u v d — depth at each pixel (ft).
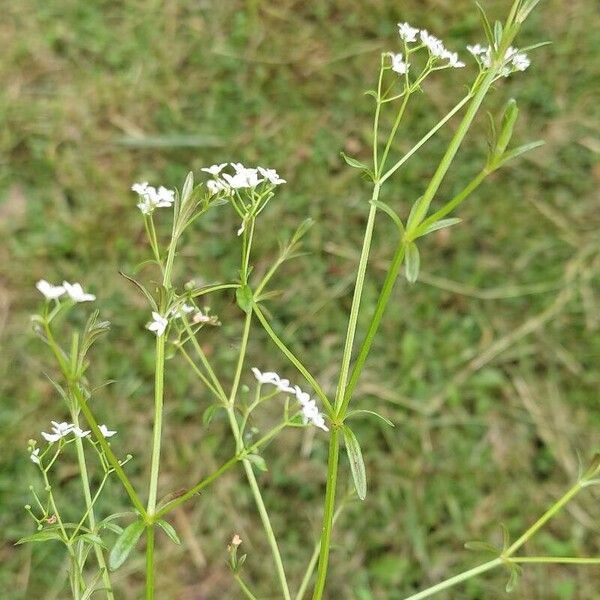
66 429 0.48
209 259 1.19
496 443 1.09
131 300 1.15
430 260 1.20
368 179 0.53
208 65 1.35
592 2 1.37
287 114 1.31
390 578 1.01
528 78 1.31
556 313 1.16
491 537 1.03
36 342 1.11
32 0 1.38
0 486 1.02
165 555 1.01
